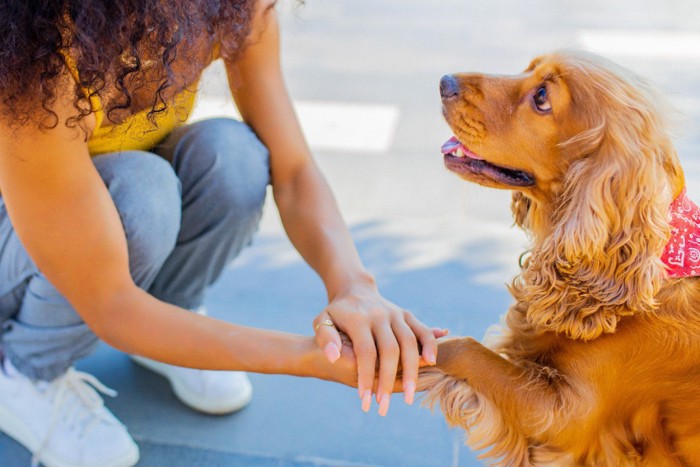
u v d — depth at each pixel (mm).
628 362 1662
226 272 2928
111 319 1635
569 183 1705
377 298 1663
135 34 1373
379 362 1536
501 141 1829
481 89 1853
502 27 6035
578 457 1703
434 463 2062
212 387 2205
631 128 1631
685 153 3789
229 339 1593
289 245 3135
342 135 4141
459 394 1680
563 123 1732
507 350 1870
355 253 1839
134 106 1590
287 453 2088
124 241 1635
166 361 1643
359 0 6922
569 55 1789
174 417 2213
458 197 3508
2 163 1513
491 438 1676
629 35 5766
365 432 2166
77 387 2072
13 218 1584
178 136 2062
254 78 1989
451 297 2768
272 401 2287
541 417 1657
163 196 1871
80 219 1556
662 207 1600
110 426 2047
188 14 1435
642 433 1698
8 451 2064
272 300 2738
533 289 1739
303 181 2006
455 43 5668
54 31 1343
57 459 1999
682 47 5469
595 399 1669
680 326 1629
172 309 1641
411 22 6234
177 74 1579
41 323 1931
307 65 5250
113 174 1812
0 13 1333
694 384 1627
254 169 2006
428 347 1598
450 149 1957
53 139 1483
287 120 2031
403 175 3703
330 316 1604
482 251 3074
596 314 1653
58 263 1598
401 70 5109
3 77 1374
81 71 1379
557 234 1689
